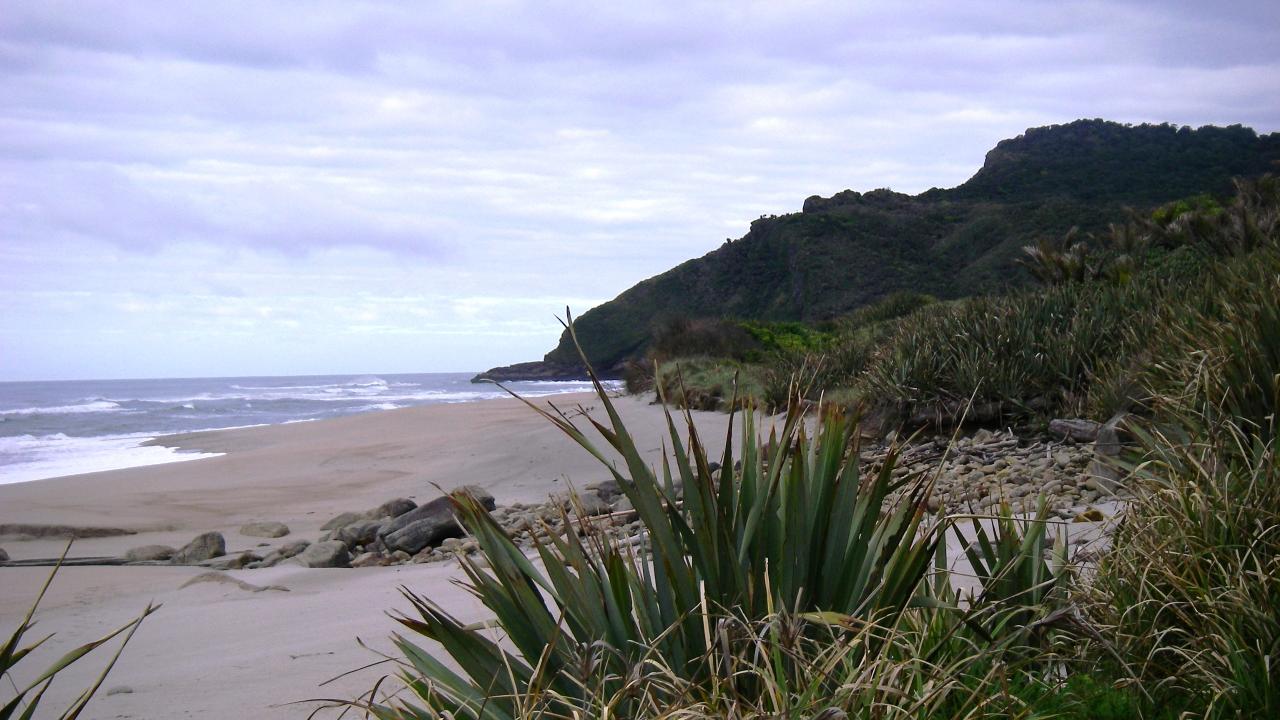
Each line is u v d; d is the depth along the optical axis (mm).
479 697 2453
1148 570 3119
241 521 12930
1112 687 2869
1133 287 12844
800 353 18984
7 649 2043
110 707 4020
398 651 4703
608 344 87438
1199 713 2680
